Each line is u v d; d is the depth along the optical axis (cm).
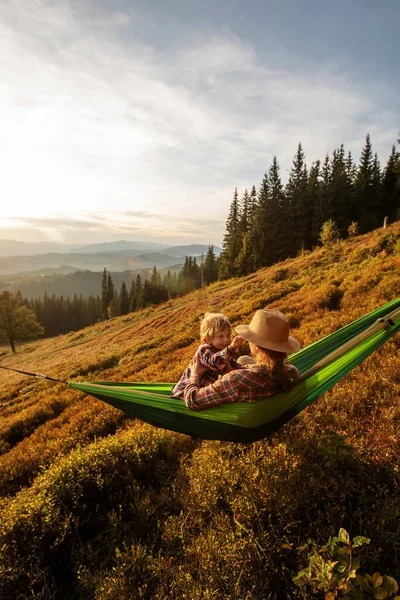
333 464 331
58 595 328
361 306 1019
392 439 367
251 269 5891
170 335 2177
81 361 2439
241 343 275
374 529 281
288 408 298
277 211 5756
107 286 12419
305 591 229
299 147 6088
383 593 191
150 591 290
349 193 5781
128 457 496
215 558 285
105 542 371
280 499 319
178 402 306
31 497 432
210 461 410
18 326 6475
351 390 490
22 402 1662
